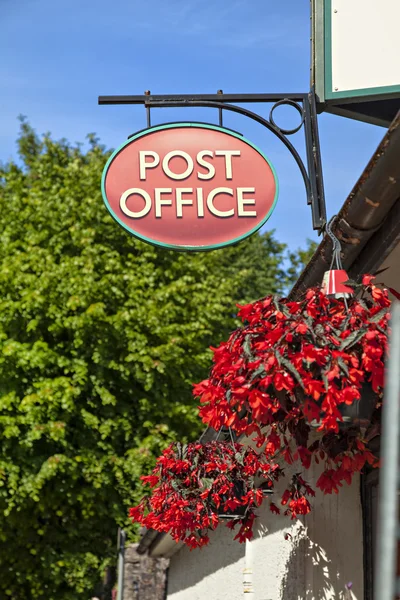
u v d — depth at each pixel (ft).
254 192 16.78
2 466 59.52
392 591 4.59
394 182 10.49
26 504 62.39
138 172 16.71
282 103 15.99
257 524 21.01
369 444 13.85
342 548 15.64
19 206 70.85
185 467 16.79
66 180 71.51
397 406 4.88
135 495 63.05
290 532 17.16
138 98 16.44
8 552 65.67
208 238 16.60
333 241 11.77
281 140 15.88
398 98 16.10
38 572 66.13
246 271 83.05
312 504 16.40
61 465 60.59
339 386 10.30
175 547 39.32
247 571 21.83
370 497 15.52
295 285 13.83
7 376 62.23
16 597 67.36
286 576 17.42
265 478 16.88
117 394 66.90
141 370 65.72
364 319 10.46
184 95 16.38
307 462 11.80
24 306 62.39
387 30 16.03
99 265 67.15
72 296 63.16
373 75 15.93
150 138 16.84
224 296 78.64
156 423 66.69
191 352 70.64
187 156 16.83
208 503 16.76
